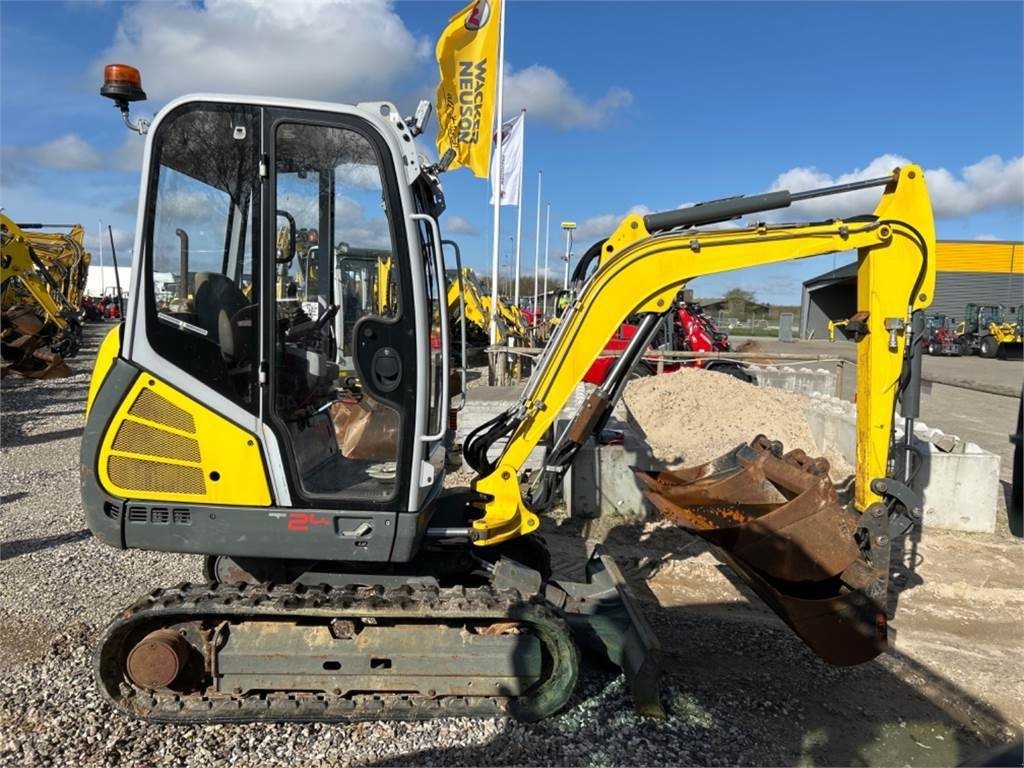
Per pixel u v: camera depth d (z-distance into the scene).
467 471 7.73
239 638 3.35
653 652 3.47
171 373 3.27
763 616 4.80
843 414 8.84
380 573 3.85
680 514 4.09
